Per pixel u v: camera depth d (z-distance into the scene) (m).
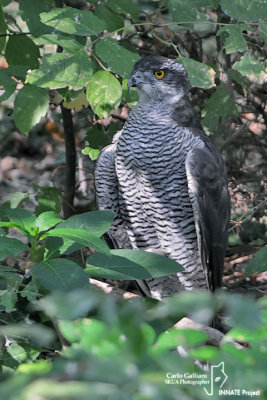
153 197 8.51
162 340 2.78
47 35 7.22
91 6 9.71
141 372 2.29
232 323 2.78
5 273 5.45
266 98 10.43
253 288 10.23
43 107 7.62
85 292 2.45
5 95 7.66
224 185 8.46
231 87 9.48
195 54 10.07
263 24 7.66
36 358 5.57
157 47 10.09
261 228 11.05
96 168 8.85
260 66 7.69
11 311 5.75
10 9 13.73
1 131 14.23
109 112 7.62
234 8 7.67
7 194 12.95
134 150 8.39
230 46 7.58
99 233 4.78
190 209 8.47
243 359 2.62
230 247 11.26
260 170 11.04
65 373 2.28
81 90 8.45
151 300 5.65
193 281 8.99
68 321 3.20
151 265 4.83
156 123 8.34
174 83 8.43
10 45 8.59
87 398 2.12
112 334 2.68
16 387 2.15
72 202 10.77
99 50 7.32
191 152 8.25
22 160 13.91
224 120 10.41
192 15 8.02
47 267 4.30
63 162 13.74
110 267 4.79
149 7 11.45
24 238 10.89
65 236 4.41
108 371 2.24
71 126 10.20
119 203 8.91
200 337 2.78
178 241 8.70
